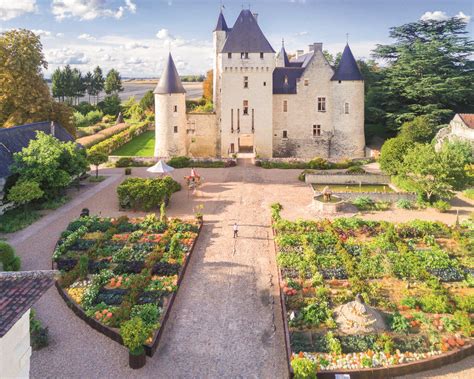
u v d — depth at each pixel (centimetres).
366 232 3156
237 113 6009
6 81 5050
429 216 3634
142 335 1755
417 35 7344
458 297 2183
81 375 1703
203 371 1744
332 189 4469
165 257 2666
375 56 7500
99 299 2194
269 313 2152
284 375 1725
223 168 5488
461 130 5438
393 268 2525
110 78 14025
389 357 1753
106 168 5628
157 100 5969
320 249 2847
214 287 2411
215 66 6444
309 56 6494
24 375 1191
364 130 6850
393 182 4509
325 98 6122
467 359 1809
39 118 5184
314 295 2269
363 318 1958
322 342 1852
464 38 6794
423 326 1988
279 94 6116
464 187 4041
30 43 5166
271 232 3262
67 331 1975
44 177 3759
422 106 6544
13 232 3244
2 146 3888
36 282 1240
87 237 3056
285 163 5588
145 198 3703
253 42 5850
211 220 3528
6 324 1070
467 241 2902
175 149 6022
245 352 1859
